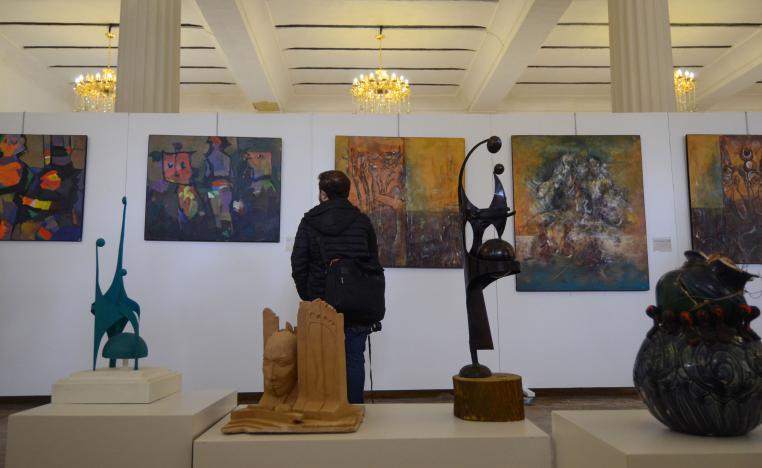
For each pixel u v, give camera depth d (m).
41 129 7.19
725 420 2.30
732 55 15.85
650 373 2.45
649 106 8.38
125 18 8.21
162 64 8.23
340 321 2.98
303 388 2.95
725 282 2.41
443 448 2.68
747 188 7.38
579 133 7.52
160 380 3.37
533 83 18.02
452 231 7.27
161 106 8.15
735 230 7.32
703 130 7.56
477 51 15.81
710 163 7.41
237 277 7.12
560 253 7.27
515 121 7.50
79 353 6.91
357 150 7.33
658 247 7.34
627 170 7.43
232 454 2.65
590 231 7.31
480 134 7.48
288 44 15.35
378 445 2.66
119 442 2.81
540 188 7.36
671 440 2.35
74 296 6.98
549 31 12.73
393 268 7.21
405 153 7.36
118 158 7.21
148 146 7.22
